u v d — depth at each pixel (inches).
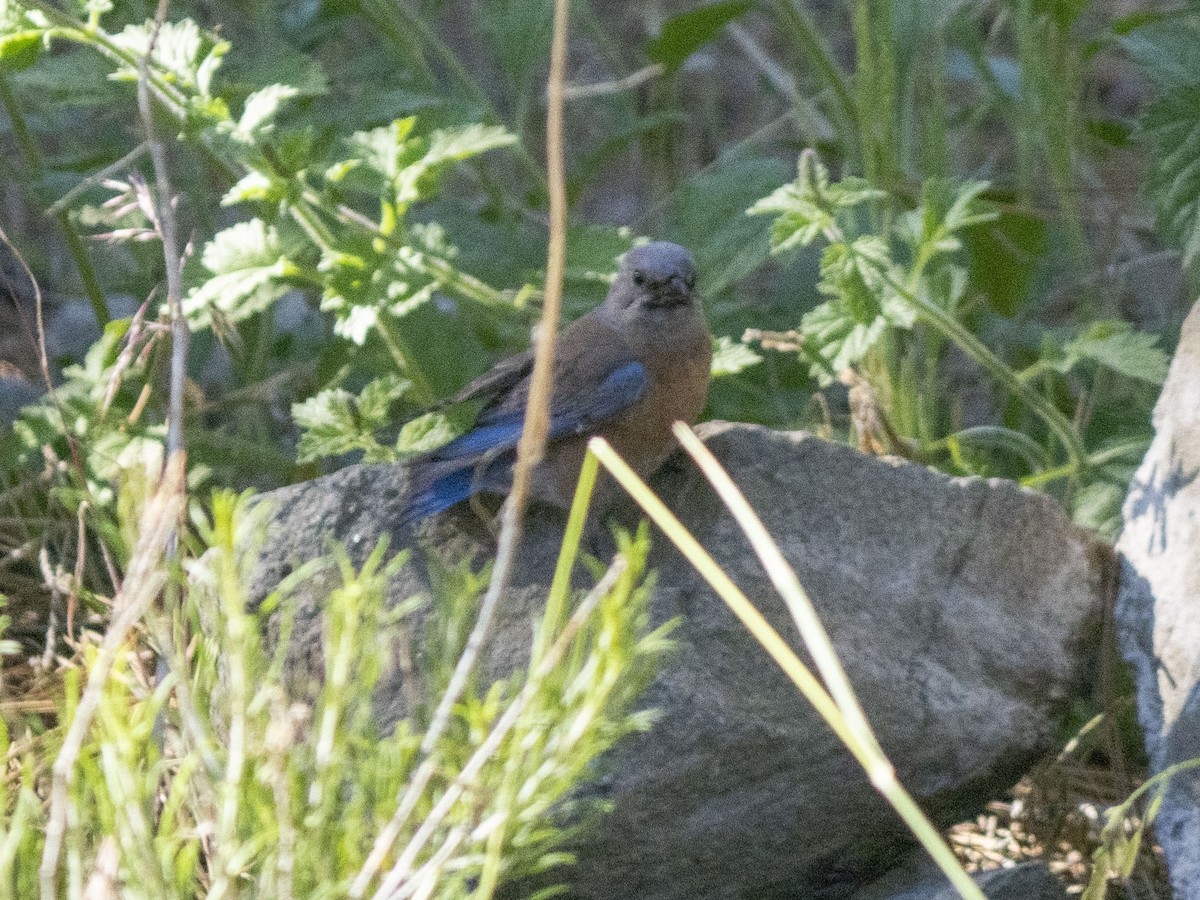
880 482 332.2
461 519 342.3
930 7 478.9
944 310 410.9
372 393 378.0
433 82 494.0
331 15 514.9
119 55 383.9
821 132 569.0
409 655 307.4
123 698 263.3
